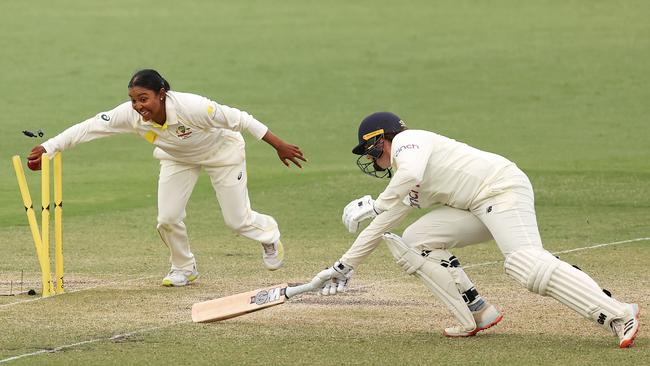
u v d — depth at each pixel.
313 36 86.69
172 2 102.25
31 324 25.03
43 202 27.88
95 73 73.75
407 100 66.62
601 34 85.75
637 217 38.91
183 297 28.02
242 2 102.50
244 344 23.16
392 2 101.81
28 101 65.62
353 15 95.88
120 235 37.00
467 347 22.84
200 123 27.30
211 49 81.81
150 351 22.59
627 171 47.84
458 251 33.72
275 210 41.09
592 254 32.91
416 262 23.62
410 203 23.83
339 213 40.53
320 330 24.44
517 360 21.73
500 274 30.39
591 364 21.31
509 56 78.69
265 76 73.25
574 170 48.22
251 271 31.38
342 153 53.44
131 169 50.06
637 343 22.88
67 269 31.78
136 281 30.06
